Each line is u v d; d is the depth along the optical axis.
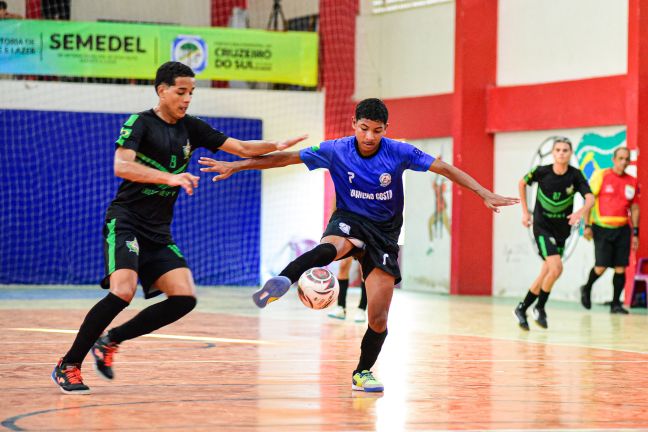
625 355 18.91
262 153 13.24
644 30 32.22
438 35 38.84
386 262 13.15
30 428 10.38
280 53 39.94
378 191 13.03
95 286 37.91
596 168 34.19
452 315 28.17
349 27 41.03
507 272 37.44
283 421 11.14
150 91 39.22
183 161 12.84
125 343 19.00
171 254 12.73
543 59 35.88
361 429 10.77
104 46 38.22
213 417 11.27
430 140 39.44
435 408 12.28
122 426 10.59
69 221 38.16
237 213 39.72
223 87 42.31
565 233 24.39
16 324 22.64
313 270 12.95
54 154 37.94
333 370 15.77
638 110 32.19
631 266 32.38
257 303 12.06
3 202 37.53
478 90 37.47
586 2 34.38
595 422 11.48
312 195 40.78
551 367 16.84
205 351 17.98
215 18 45.16
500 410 12.21
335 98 40.97
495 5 37.59
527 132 36.56
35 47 37.69
